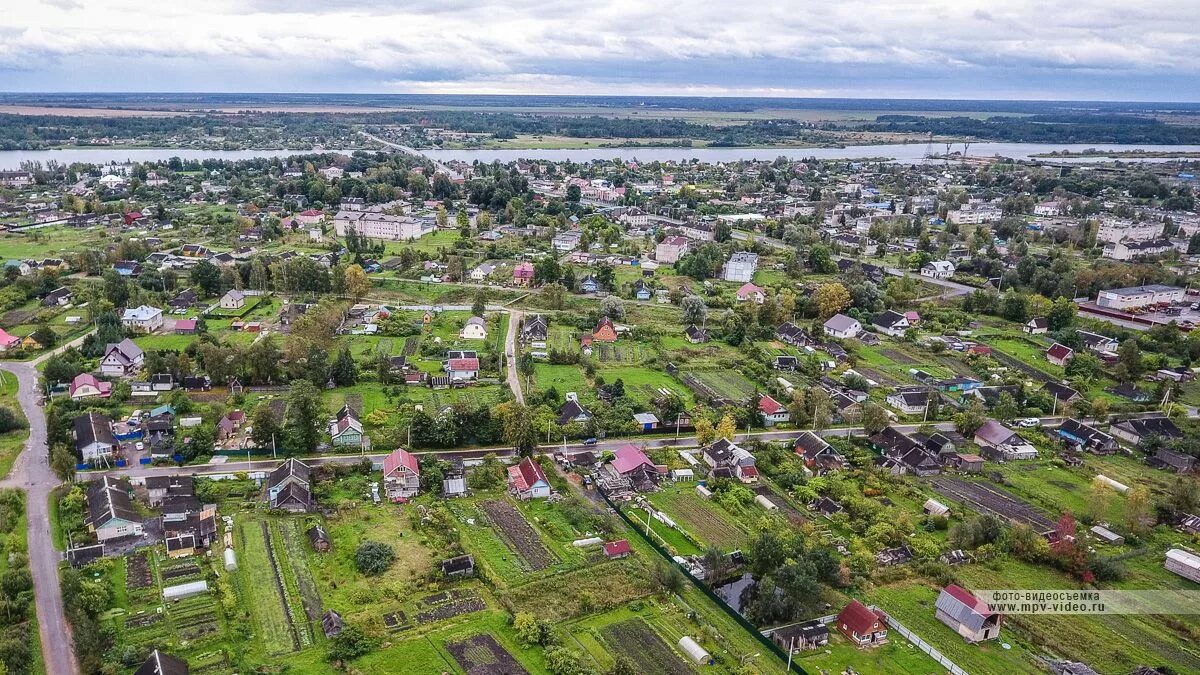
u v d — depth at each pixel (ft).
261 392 536.83
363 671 283.18
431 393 546.67
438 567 342.85
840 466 455.22
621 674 281.54
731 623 320.70
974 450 490.49
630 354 645.92
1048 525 406.21
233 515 382.22
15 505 376.89
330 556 353.10
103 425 446.19
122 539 356.59
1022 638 319.88
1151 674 295.69
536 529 383.45
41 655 283.18
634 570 351.46
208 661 283.38
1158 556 380.58
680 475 442.50
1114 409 560.20
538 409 507.30
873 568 359.87
